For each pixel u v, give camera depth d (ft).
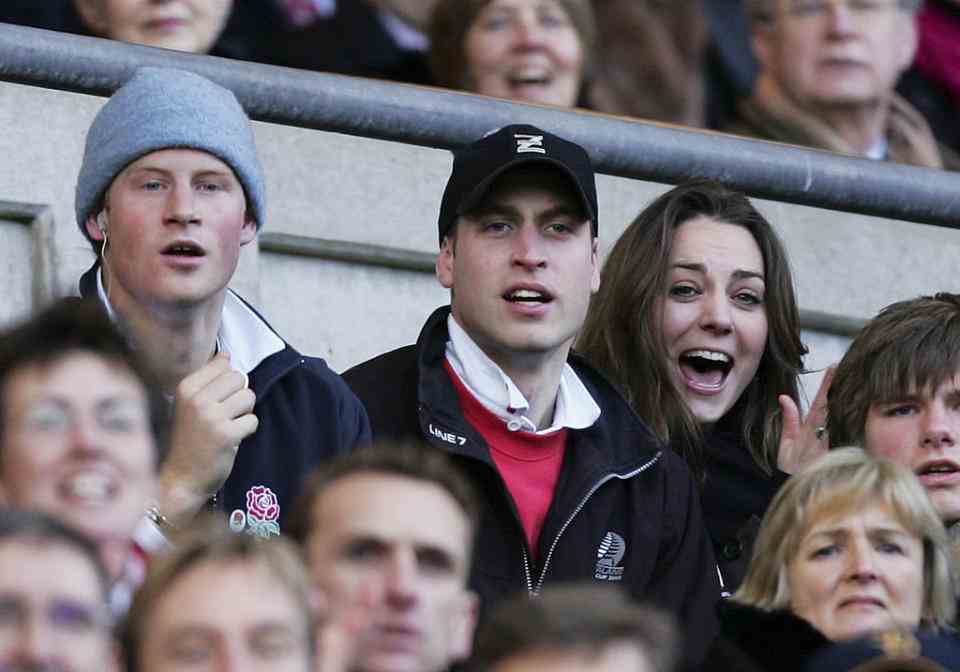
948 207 108.17
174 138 76.74
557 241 79.66
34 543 54.39
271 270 95.35
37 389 62.59
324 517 63.05
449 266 81.35
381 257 97.09
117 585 62.54
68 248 90.99
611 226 101.19
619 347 87.56
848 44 107.34
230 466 72.84
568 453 79.71
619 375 87.25
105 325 63.77
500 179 79.46
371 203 97.45
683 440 86.17
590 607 56.49
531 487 78.89
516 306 79.15
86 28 96.22
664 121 108.27
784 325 88.58
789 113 107.96
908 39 108.99
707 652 72.74
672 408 86.43
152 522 69.41
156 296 75.97
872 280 106.83
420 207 98.17
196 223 76.43
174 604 56.18
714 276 87.61
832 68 107.55
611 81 107.76
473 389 79.41
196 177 76.89
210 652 55.93
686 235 88.02
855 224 106.83
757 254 88.48
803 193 105.29
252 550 57.06
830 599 70.85
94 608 54.39
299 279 95.86
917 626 71.00
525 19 101.04
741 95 108.88
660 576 79.41
